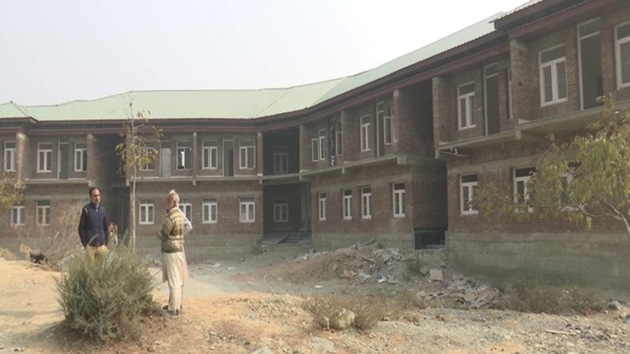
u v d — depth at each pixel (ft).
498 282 59.00
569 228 53.06
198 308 30.32
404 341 27.63
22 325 28.07
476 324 33.71
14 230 103.04
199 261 104.78
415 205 77.77
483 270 63.21
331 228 97.04
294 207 120.06
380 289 61.36
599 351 27.61
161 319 27.45
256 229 110.73
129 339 25.34
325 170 94.02
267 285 65.87
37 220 104.99
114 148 116.57
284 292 59.77
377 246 81.30
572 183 33.86
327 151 97.45
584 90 51.88
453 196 68.69
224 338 25.99
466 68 66.64
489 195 48.19
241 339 25.86
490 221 62.80
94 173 106.11
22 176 102.01
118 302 25.67
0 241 102.58
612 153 30.40
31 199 105.09
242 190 111.04
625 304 42.52
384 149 82.94
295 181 110.83
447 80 70.18
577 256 52.06
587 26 51.34
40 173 106.11
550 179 35.14
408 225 77.82
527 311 41.42
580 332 31.91
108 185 113.70
